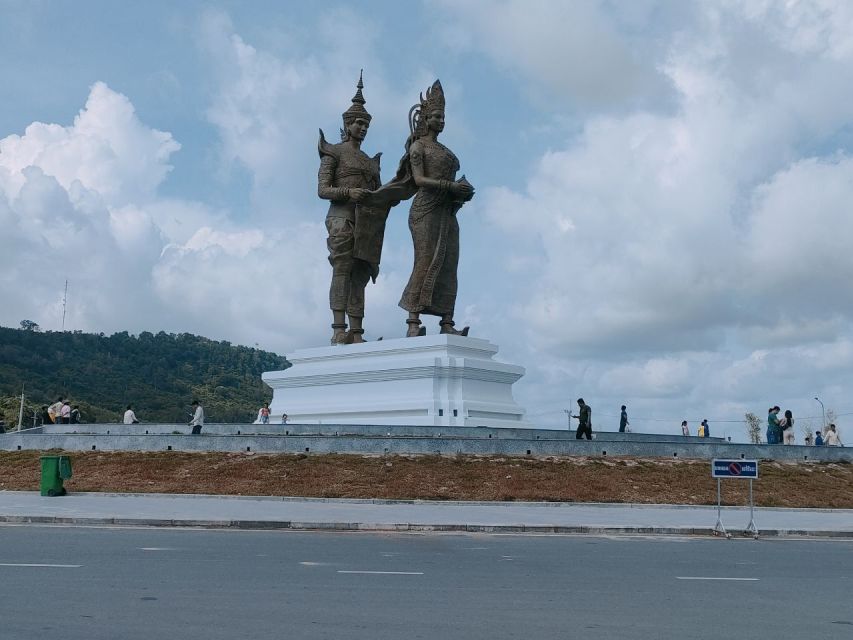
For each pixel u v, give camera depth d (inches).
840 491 1459.2
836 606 576.7
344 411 1875.0
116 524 978.1
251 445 1525.6
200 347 5831.7
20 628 468.4
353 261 2005.4
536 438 1708.9
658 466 1494.8
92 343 5260.8
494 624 498.9
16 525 965.2
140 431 1855.3
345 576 649.6
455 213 1892.2
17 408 3686.0
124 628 471.8
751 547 900.6
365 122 2003.0
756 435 3388.3
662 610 550.6
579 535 976.3
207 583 608.4
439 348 1787.6
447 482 1347.2
